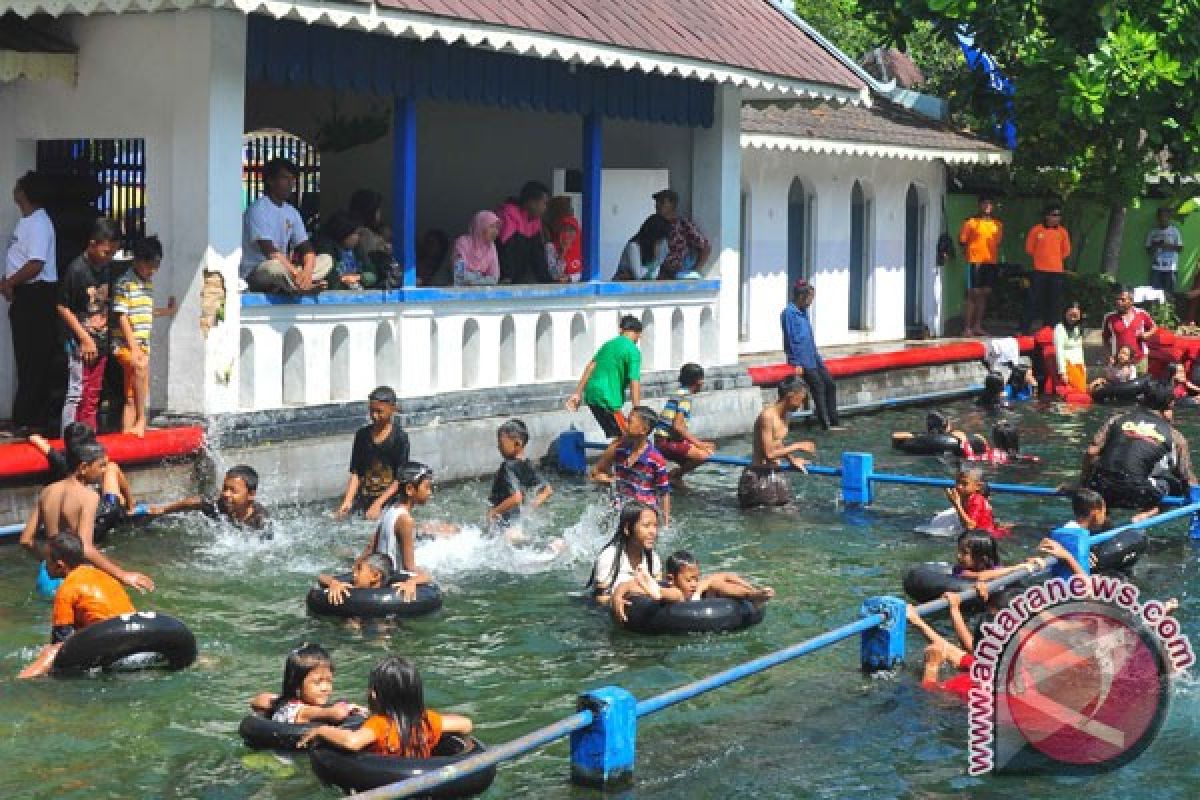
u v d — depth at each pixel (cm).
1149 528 1722
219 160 1641
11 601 1323
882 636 1223
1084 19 2962
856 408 2602
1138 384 2742
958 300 3394
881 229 3122
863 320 3128
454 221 2416
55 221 1762
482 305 1962
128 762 1008
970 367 2889
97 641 1159
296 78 1711
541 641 1291
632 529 1377
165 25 1650
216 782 980
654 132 2347
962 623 1262
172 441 1597
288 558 1496
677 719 1123
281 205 1753
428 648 1266
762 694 1178
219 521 1567
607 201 2359
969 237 3209
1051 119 3212
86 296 1583
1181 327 3434
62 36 1706
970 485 1700
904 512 1822
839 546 1648
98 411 1755
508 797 980
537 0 1900
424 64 1856
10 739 1041
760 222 2803
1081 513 1570
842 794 998
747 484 1841
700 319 2317
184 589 1390
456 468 1888
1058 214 3161
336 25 1616
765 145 2638
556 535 1653
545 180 2366
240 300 1675
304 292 1734
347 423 1781
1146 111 2930
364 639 1280
